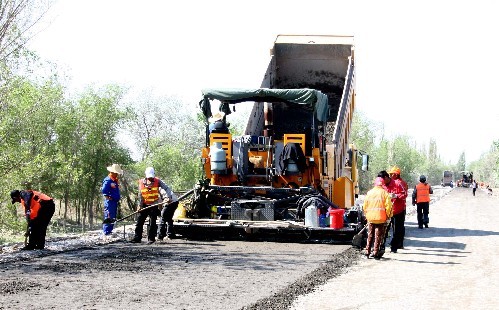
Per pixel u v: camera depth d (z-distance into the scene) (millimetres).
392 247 12617
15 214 27609
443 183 117938
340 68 17859
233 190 14188
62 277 8578
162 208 13836
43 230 11812
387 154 96750
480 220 23641
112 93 55062
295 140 13898
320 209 13695
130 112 57219
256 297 7418
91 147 53062
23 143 36938
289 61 17922
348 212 13906
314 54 17734
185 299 7203
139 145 62812
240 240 14094
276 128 16344
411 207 33719
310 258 11156
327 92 18172
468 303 7398
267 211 13977
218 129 14352
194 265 9977
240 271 9453
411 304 7262
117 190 14789
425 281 8969
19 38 18859
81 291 7570
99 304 6828
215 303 6996
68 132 49656
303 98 13820
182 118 62688
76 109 53312
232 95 14047
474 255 12203
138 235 13344
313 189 13930
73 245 12508
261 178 14406
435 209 32375
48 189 43906
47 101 41156
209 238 14305
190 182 55000
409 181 111938
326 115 14320
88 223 55000
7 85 22828
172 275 8938
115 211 14758
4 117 25891
